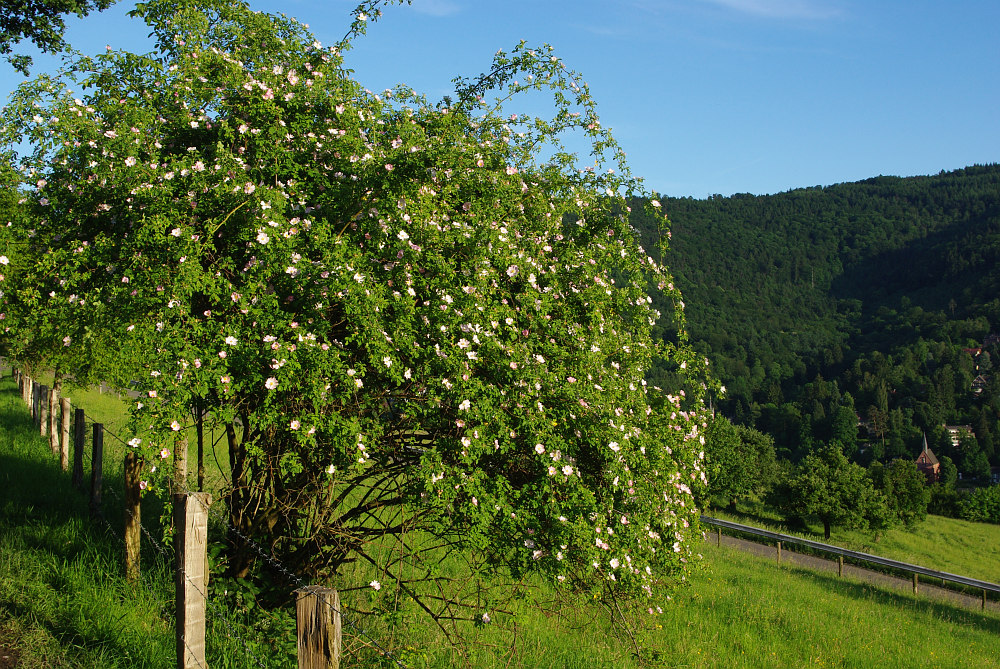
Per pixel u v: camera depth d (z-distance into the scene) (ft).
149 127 16.08
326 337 14.16
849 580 55.42
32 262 16.63
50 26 35.24
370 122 17.56
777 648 28.25
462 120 17.84
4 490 23.94
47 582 16.60
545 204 17.99
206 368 13.19
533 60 18.42
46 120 15.28
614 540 15.87
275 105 16.33
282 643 14.89
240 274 14.48
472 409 14.37
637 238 19.27
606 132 18.99
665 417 18.57
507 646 18.51
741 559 55.31
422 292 15.57
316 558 17.61
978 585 52.11
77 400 58.49
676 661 22.61
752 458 114.01
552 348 16.46
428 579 16.88
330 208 15.83
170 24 16.87
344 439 13.96
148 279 13.48
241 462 16.69
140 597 16.29
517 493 15.47
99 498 21.89
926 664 30.63
